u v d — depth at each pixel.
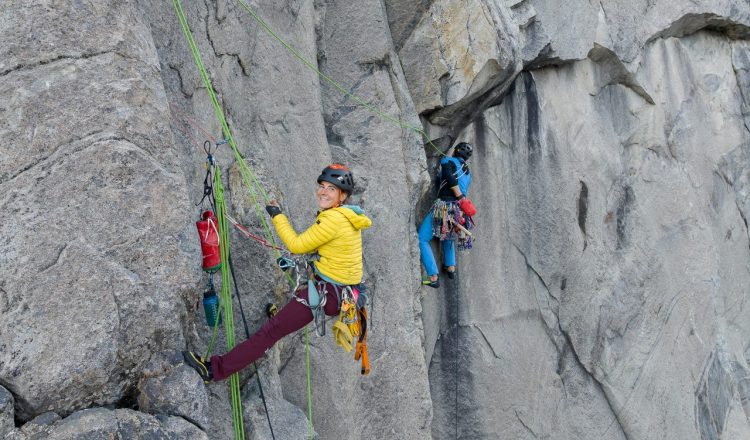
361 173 6.36
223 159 4.88
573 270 8.02
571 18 7.56
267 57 5.54
